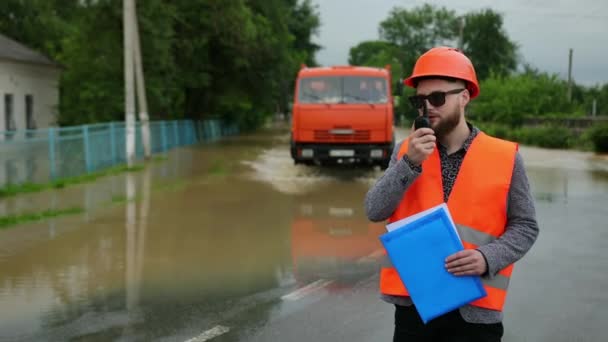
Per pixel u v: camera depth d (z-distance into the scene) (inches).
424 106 109.3
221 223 394.6
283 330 203.6
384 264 112.7
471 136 110.1
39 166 557.0
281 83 1542.8
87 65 1005.2
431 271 102.7
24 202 472.7
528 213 106.9
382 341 194.2
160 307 227.1
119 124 781.9
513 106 1561.3
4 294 243.4
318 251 318.0
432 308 101.8
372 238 350.0
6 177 510.6
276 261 297.1
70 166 619.2
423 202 107.9
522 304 232.7
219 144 1314.0
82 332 200.8
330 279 265.7
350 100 699.4
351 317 216.7
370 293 245.3
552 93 1567.4
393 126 702.5
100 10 925.2
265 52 1421.0
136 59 864.9
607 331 205.0
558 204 476.4
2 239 346.3
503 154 107.7
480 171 106.9
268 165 792.9
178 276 270.4
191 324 208.8
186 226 384.8
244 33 1315.2
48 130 570.3
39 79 1386.6
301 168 754.2
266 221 402.0
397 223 107.0
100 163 706.2
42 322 210.7
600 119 1205.1
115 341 193.2
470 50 2938.0
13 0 1572.3
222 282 260.7
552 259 303.3
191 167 761.0
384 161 709.3
